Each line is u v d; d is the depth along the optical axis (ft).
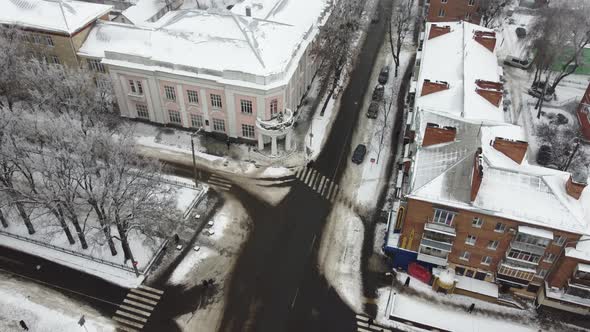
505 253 172.76
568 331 172.86
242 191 227.61
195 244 202.39
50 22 253.44
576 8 300.81
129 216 176.14
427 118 199.52
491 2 321.93
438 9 329.31
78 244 201.77
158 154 245.65
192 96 245.24
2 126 173.37
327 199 225.15
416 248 185.78
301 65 266.57
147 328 172.86
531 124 271.28
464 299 182.80
